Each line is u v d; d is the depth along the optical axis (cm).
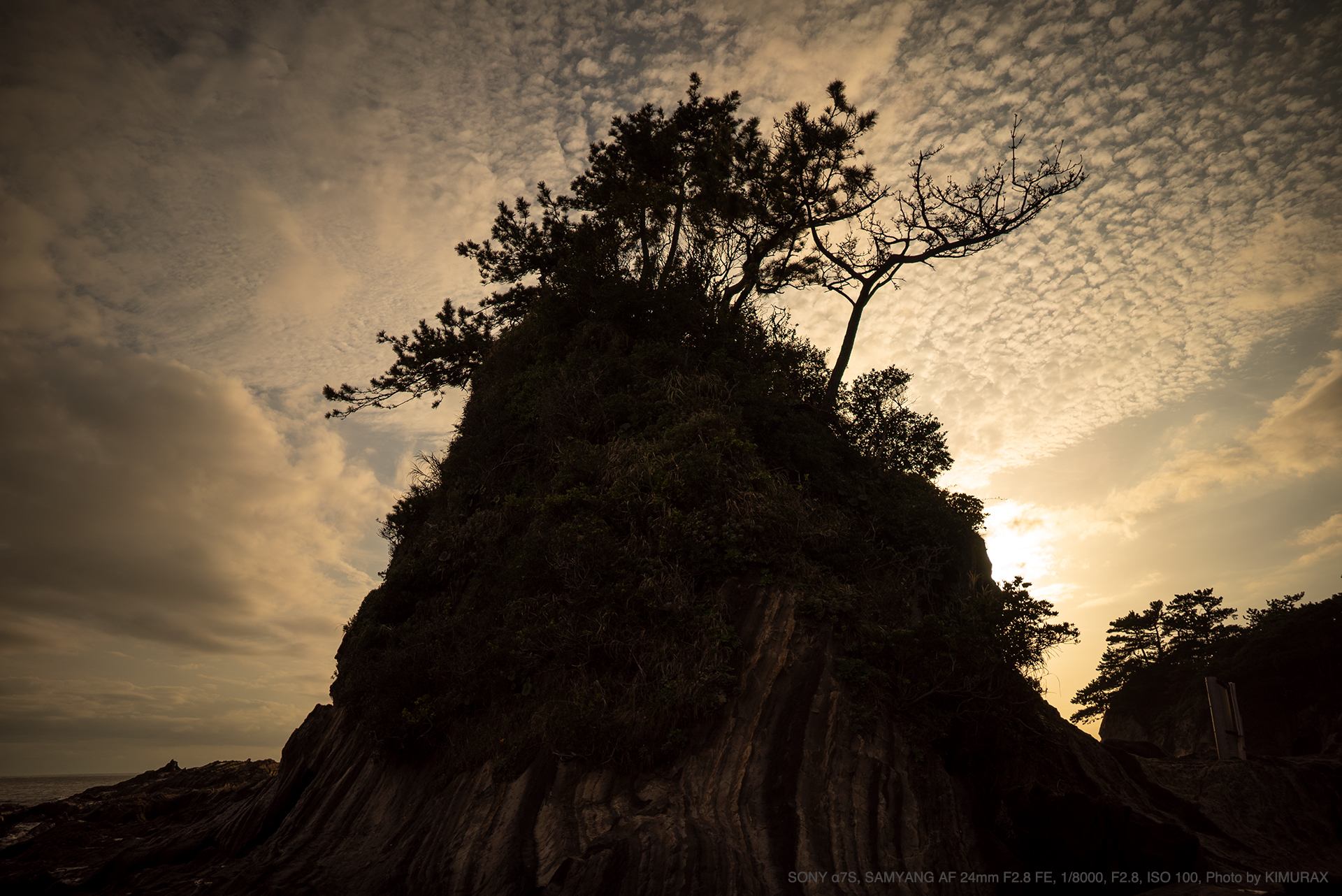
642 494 1441
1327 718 4262
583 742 1062
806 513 1416
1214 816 1273
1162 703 5656
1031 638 1161
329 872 1122
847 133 2466
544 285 2669
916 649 1130
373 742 1433
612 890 828
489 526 1717
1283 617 4816
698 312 2066
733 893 823
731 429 1552
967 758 1138
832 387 2159
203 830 1591
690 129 2678
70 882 1334
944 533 1577
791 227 2608
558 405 1827
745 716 1077
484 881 902
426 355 2864
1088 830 983
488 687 1307
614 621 1251
